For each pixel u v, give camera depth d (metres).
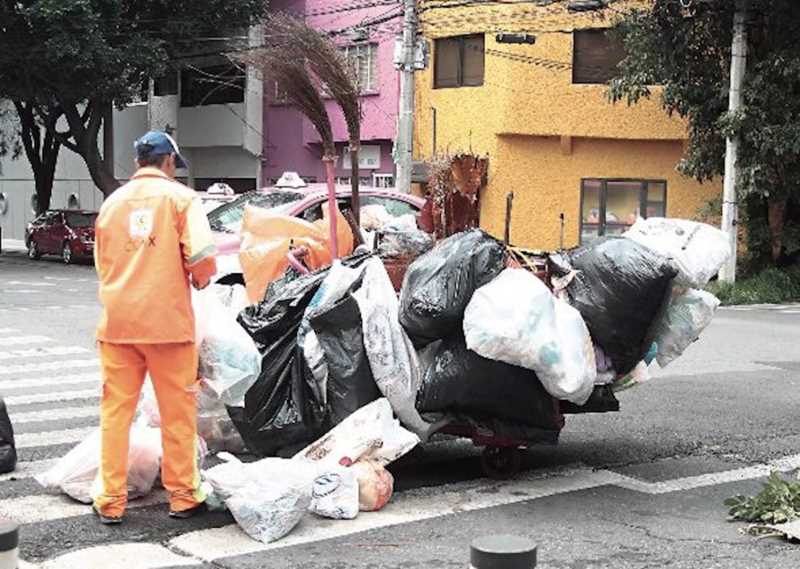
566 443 7.21
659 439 7.36
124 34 25.20
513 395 5.62
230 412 5.82
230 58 10.66
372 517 5.34
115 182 28.92
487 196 23.72
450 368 5.57
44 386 9.23
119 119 34.16
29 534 5.00
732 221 19.88
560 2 21.81
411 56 19.77
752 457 6.85
